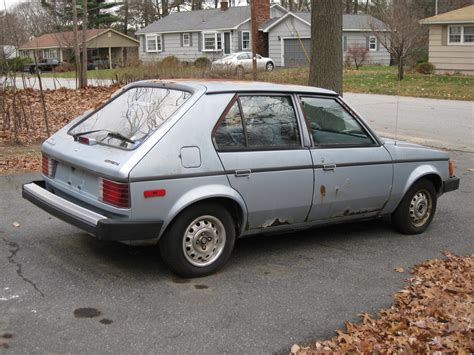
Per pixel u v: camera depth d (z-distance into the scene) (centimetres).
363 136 589
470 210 757
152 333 390
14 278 476
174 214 460
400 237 632
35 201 526
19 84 2794
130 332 391
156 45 5331
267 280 491
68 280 475
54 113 1549
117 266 509
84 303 432
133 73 2247
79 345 372
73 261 518
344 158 559
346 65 4294
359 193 575
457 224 690
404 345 376
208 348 374
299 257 554
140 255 538
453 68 3159
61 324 399
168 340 382
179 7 6812
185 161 463
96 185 468
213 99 492
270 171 508
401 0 3675
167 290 461
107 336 384
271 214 519
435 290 468
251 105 513
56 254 534
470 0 4981
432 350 372
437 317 420
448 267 532
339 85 980
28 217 650
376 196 592
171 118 472
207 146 477
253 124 510
